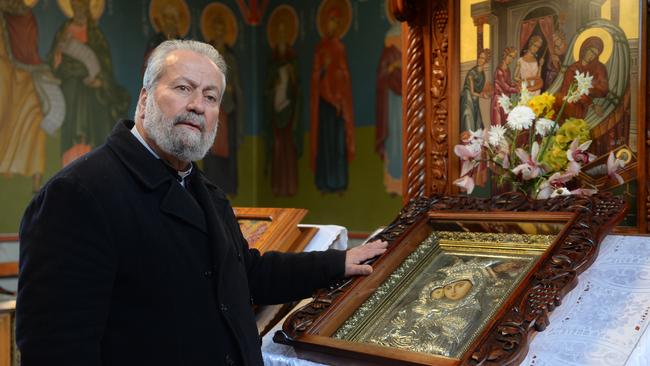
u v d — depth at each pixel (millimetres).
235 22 7914
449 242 2143
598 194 1947
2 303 2930
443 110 2557
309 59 7605
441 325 1786
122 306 1539
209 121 1661
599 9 2229
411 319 1860
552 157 2105
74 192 1479
